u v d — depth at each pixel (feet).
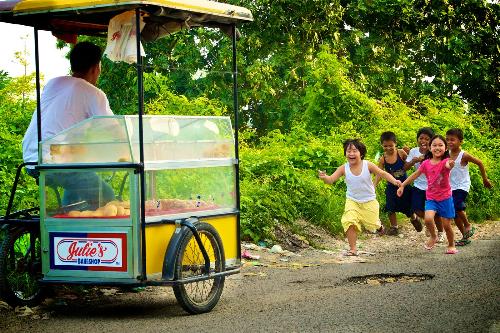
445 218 35.14
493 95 87.20
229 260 25.32
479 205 52.70
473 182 52.54
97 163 22.84
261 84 77.15
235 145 25.91
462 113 65.87
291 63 77.71
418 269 30.14
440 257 33.63
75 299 25.66
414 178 36.09
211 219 24.62
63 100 25.67
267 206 39.14
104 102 26.40
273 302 24.54
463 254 34.37
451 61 84.53
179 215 23.73
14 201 32.96
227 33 26.53
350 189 36.09
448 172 35.14
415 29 83.35
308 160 47.88
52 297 25.72
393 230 42.14
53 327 21.76
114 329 21.38
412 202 41.04
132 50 23.35
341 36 82.07
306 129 57.62
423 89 82.48
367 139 52.65
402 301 23.91
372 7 80.79
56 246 23.25
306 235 38.83
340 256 34.96
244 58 79.82
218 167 25.32
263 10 79.05
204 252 23.34
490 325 20.48
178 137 24.08
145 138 23.03
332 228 41.04
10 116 43.68
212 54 80.84
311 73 59.72
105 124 22.85
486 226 48.06
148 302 25.20
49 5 23.65
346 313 22.48
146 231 22.56
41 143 23.73
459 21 85.81
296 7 78.79
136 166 22.38
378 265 31.58
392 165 41.55
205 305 23.39
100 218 22.75
